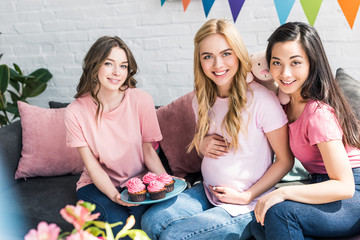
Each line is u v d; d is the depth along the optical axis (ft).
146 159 6.11
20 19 8.77
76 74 8.65
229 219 4.78
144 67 8.07
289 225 4.14
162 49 7.86
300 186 4.34
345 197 4.17
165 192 5.15
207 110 5.38
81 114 5.79
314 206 4.22
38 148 6.94
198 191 5.51
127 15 7.93
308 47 4.42
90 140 5.81
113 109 5.90
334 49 6.93
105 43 5.48
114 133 5.86
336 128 4.31
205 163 5.40
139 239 3.07
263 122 4.98
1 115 8.68
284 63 4.52
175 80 7.92
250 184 5.11
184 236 4.65
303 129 4.52
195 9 7.45
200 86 5.36
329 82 4.52
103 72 5.51
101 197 5.59
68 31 8.46
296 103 4.82
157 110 6.82
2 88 8.04
